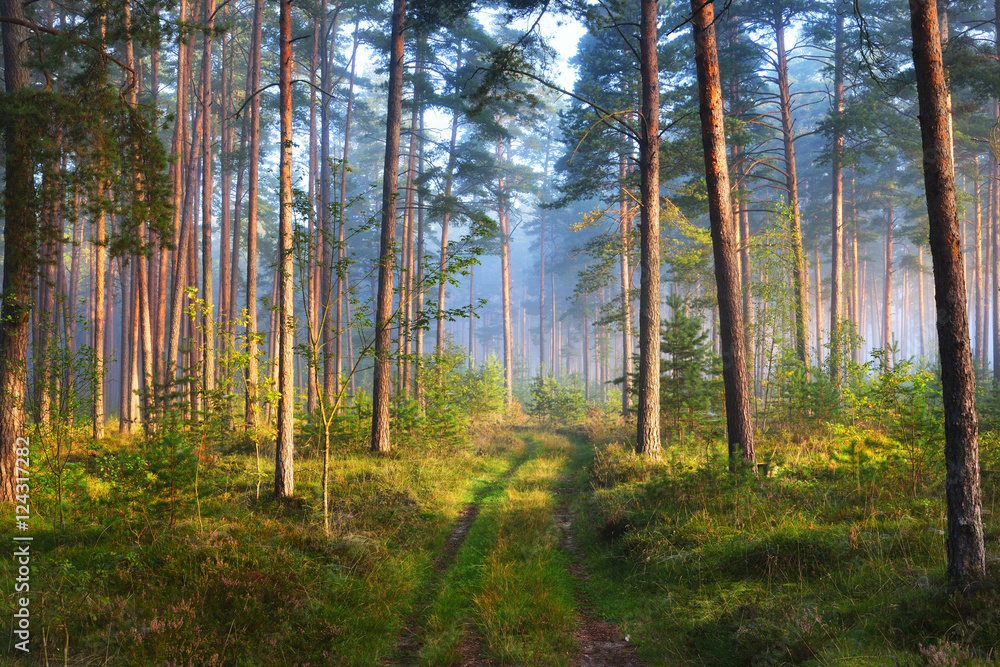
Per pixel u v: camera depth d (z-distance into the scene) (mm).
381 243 17172
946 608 5066
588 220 21766
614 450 16141
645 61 15359
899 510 7965
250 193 22234
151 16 11039
